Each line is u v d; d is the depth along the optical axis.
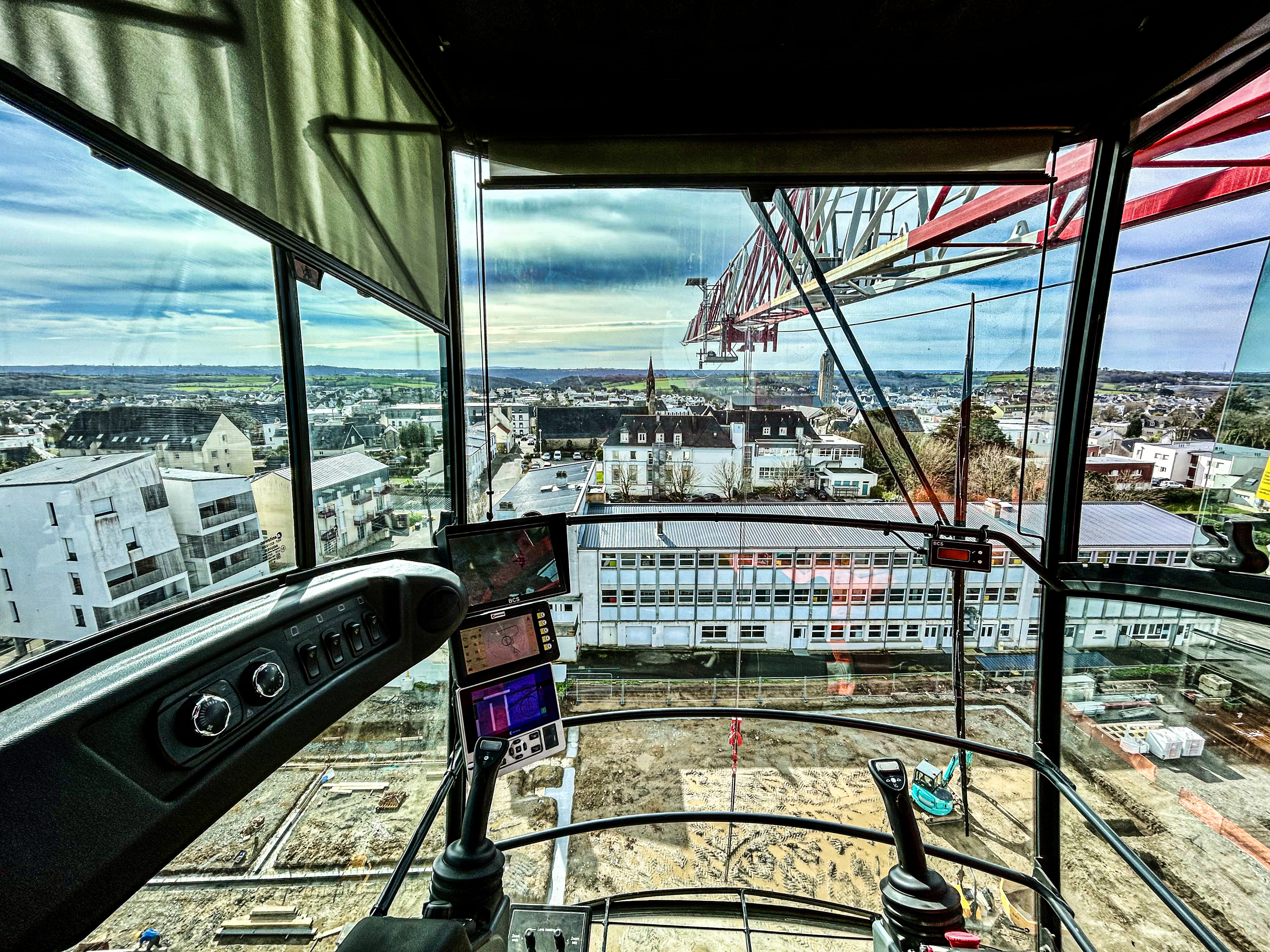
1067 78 1.89
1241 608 1.88
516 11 1.63
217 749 0.76
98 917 0.56
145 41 0.87
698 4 1.60
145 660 0.69
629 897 2.20
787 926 2.23
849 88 1.95
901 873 1.29
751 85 1.95
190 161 1.00
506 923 1.39
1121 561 2.22
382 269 1.82
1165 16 1.63
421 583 1.31
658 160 2.11
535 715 1.88
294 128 1.31
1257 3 1.51
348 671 1.07
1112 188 2.06
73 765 0.56
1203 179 1.93
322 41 1.36
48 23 0.71
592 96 1.99
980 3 1.59
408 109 1.85
